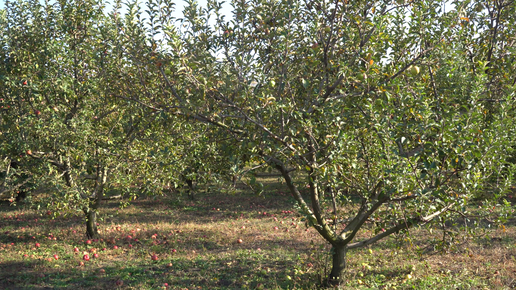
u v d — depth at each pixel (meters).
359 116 6.08
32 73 9.72
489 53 6.58
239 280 8.15
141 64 5.72
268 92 5.18
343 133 5.50
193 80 5.12
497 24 6.61
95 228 12.41
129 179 10.93
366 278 7.95
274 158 6.09
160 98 6.43
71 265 9.64
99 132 10.86
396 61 6.39
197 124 7.33
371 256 9.54
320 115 6.05
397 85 5.30
